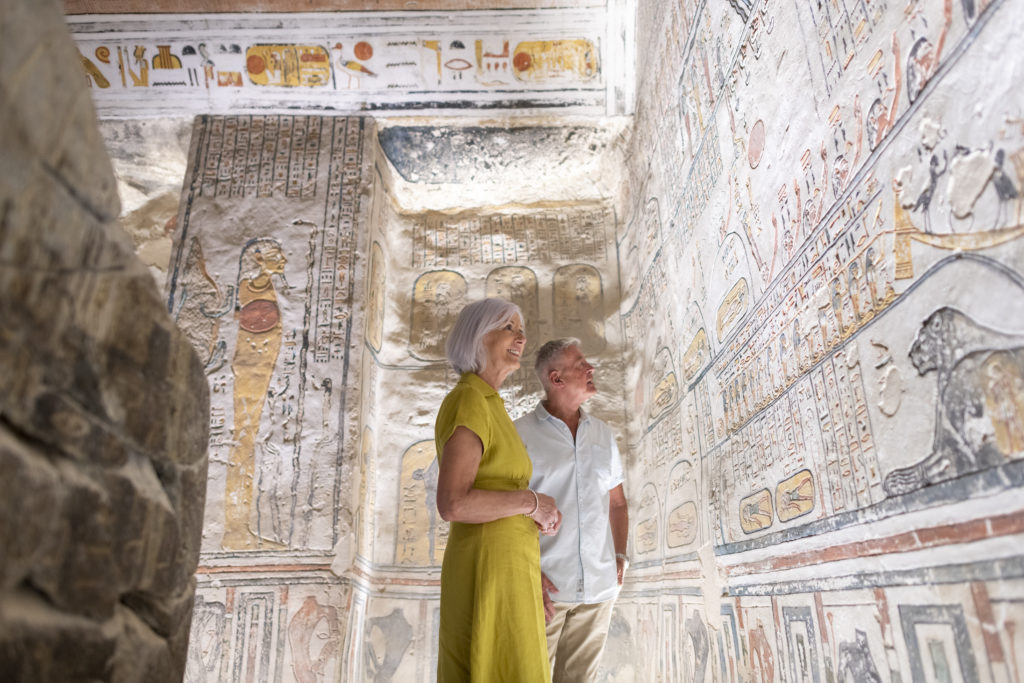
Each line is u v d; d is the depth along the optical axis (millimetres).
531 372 4812
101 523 999
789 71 2129
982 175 1208
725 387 2664
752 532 2309
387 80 5066
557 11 4828
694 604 2938
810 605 1842
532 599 1922
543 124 5180
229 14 4844
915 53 1447
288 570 3834
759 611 2211
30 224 856
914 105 1442
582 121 5164
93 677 988
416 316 5051
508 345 2252
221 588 3787
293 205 4793
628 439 4625
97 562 994
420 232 5359
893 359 1479
